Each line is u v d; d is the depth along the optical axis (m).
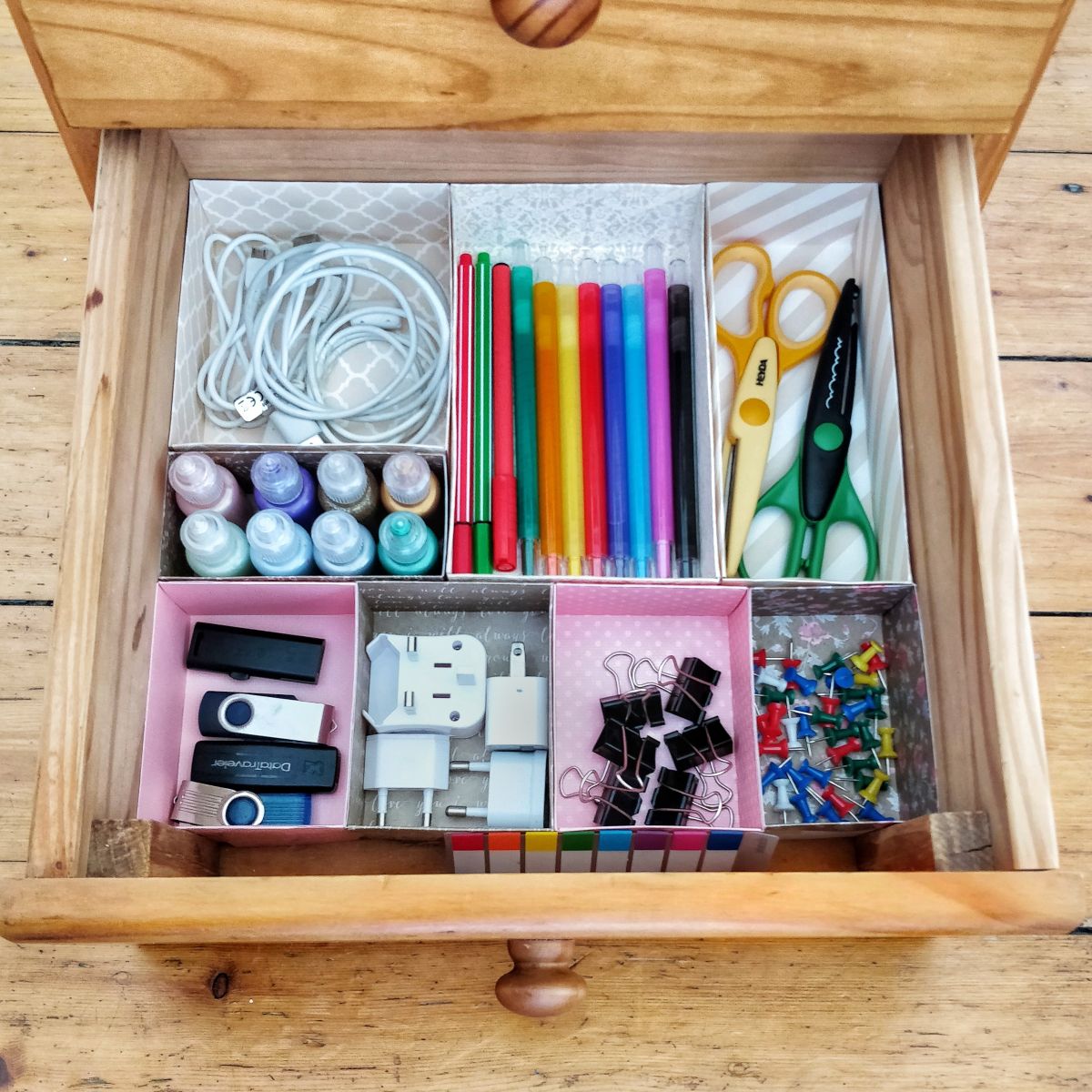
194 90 0.60
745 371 0.80
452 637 0.74
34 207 0.90
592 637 0.77
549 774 0.73
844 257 0.83
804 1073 0.74
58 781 0.56
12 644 0.80
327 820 0.71
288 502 0.72
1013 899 0.54
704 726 0.73
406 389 0.80
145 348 0.66
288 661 0.73
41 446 0.85
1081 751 0.80
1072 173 0.95
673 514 0.79
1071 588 0.84
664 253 0.84
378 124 0.62
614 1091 0.73
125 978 0.74
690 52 0.59
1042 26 0.59
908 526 0.71
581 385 0.81
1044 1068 0.74
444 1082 0.73
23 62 0.94
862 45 0.59
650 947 0.76
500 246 0.83
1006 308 0.91
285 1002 0.74
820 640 0.77
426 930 0.53
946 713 0.65
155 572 0.67
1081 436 0.88
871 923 0.54
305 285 0.79
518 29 0.56
